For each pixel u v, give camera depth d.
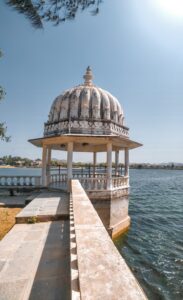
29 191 13.95
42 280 3.48
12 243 5.10
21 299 2.98
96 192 12.42
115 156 18.31
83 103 13.95
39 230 6.07
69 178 12.98
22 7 4.12
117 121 15.00
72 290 1.58
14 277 3.58
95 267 1.63
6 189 13.45
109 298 1.22
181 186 56.69
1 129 7.14
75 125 13.25
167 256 11.40
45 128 15.30
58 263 4.10
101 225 2.99
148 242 13.41
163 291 8.30
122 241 13.45
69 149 13.30
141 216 20.94
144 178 92.50
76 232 2.64
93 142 13.66
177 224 17.95
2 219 7.85
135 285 1.37
